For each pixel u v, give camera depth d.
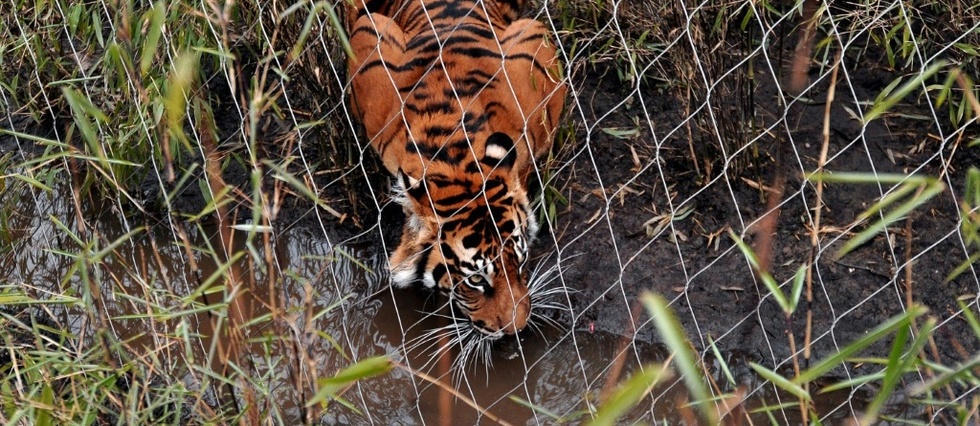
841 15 6.35
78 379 4.42
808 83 6.63
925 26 6.14
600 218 6.21
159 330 5.40
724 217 6.09
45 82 6.85
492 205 5.20
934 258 5.68
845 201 6.05
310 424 3.76
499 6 6.60
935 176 6.06
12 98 7.18
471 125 5.37
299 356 3.80
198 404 4.18
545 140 5.88
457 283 5.29
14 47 6.72
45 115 7.08
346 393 5.57
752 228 5.98
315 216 6.48
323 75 6.08
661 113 6.69
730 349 5.57
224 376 4.18
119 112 6.04
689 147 6.42
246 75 6.93
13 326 5.54
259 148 3.44
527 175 5.79
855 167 6.18
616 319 5.79
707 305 5.73
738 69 6.01
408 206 5.45
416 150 5.28
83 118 3.65
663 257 5.96
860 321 5.50
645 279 5.89
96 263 3.94
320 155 6.52
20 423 4.12
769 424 5.22
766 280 3.21
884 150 6.25
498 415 5.44
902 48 6.25
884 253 5.76
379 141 5.70
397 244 6.18
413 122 5.47
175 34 5.44
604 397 4.83
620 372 5.55
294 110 6.90
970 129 6.13
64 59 6.97
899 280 5.61
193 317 5.66
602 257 6.05
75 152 4.16
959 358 5.25
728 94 6.33
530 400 5.47
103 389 4.06
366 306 6.02
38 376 4.38
